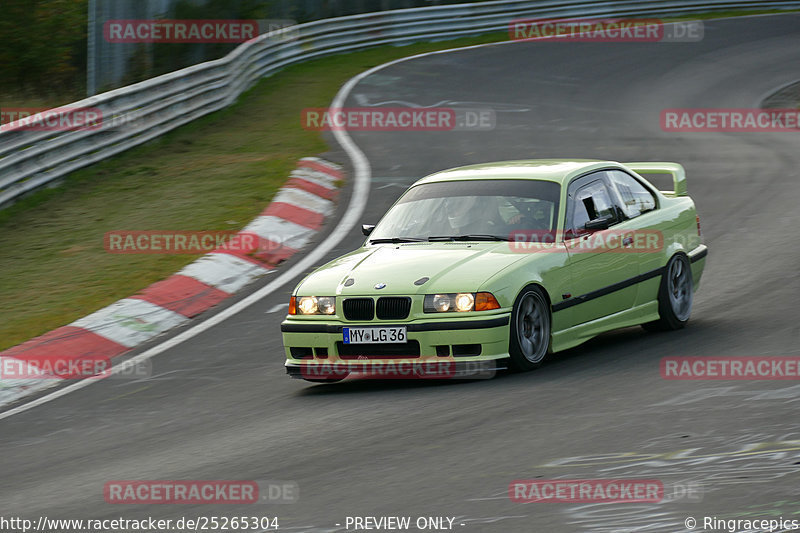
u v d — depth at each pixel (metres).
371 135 70.56
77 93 89.94
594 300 28.45
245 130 73.38
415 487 17.97
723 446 18.70
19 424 26.50
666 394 22.75
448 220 29.06
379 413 23.61
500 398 23.75
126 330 34.47
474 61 103.25
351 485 18.45
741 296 33.97
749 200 49.88
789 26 126.50
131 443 23.66
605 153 63.66
